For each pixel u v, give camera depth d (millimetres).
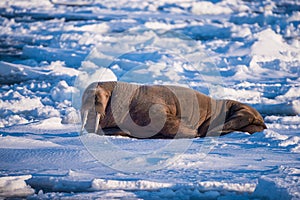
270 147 28719
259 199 20750
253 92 45344
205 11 106438
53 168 24641
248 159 26312
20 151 27047
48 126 33250
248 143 29703
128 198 20766
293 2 121938
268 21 87438
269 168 24656
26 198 21000
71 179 22734
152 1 115875
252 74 54250
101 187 22016
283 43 65938
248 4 117812
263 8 110438
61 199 20562
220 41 70312
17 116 35750
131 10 107688
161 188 21859
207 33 79562
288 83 50312
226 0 118125
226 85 48656
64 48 67062
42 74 52469
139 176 23469
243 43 65750
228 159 26297
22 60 60344
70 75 51750
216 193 21438
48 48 65688
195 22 90062
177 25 85312
